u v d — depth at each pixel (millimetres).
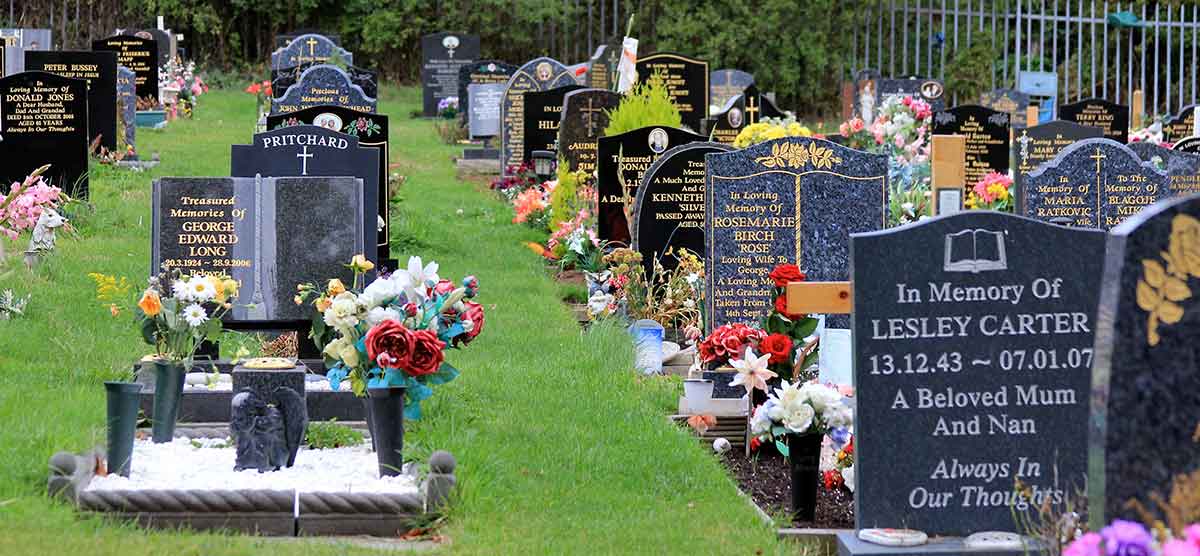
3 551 5816
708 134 19984
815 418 7523
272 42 39031
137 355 9891
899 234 6480
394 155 24047
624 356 10688
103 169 18438
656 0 38031
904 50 35125
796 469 7594
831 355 9359
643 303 12344
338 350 7633
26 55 18625
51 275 12125
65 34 34250
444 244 15586
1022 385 6559
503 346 11070
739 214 10711
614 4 36031
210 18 37438
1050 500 6555
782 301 8648
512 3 37531
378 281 7742
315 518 6789
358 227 9328
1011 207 16016
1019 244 6523
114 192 17047
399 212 16406
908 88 27859
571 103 17281
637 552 6617
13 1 35438
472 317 8086
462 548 6484
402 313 7762
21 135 15414
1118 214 13508
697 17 37844
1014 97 29000
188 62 31781
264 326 9297
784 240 10703
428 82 31297
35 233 12328
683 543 6793
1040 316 6547
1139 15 41156
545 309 12750
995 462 6566
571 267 15062
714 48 37406
